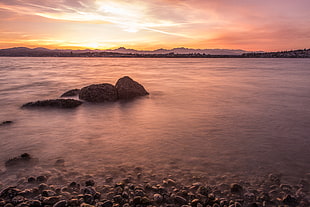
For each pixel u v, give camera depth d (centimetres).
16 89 2030
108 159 587
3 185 464
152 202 412
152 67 6588
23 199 413
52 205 402
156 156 605
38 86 2244
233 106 1272
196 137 754
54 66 6706
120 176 502
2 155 618
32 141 721
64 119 998
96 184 470
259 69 5431
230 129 841
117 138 747
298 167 545
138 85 1628
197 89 2002
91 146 677
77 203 403
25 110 1162
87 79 2959
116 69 5459
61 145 686
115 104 1329
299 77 3256
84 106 1267
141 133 798
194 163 564
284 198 418
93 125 903
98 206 397
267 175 507
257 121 951
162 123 928
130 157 599
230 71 4712
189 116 1044
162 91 1869
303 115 1053
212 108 1217
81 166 548
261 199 421
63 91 1928
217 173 515
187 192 439
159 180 486
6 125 902
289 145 684
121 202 412
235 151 638
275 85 2308
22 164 557
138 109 1199
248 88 2073
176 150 646
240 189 448
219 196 431
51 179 488
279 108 1212
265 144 691
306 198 422
